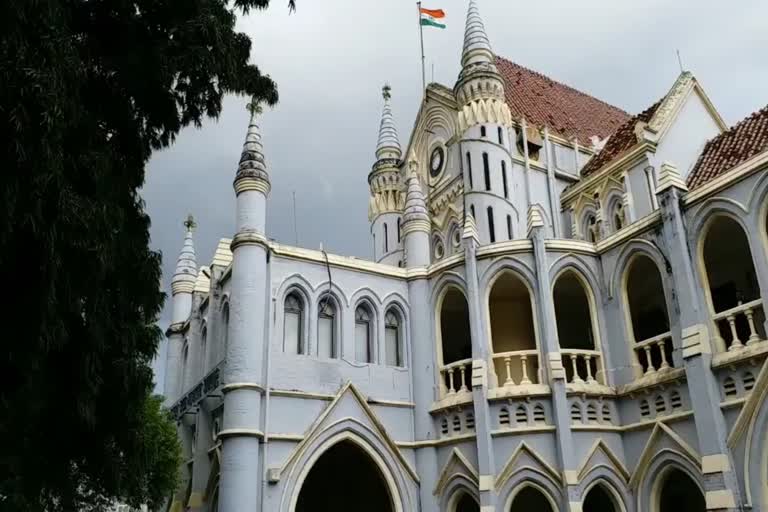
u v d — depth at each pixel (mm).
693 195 24984
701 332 23516
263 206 28250
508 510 25391
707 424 22484
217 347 30891
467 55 38438
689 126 36188
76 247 12938
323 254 29016
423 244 31844
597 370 27516
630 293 30734
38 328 12594
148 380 16641
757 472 21188
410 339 30203
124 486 17234
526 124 39688
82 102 14898
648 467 24922
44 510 17141
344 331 28719
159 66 16031
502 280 29562
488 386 27000
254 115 29766
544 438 25828
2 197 11328
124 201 16375
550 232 37156
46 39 12148
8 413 14344
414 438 28734
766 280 22391
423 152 42594
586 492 25016
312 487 33906
